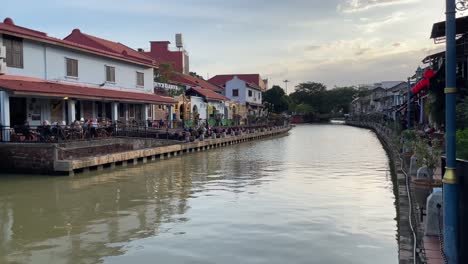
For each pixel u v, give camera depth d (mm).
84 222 12141
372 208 13258
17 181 18719
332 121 126000
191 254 9305
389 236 10414
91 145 23875
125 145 27672
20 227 11727
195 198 15086
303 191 16094
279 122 70750
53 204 14469
